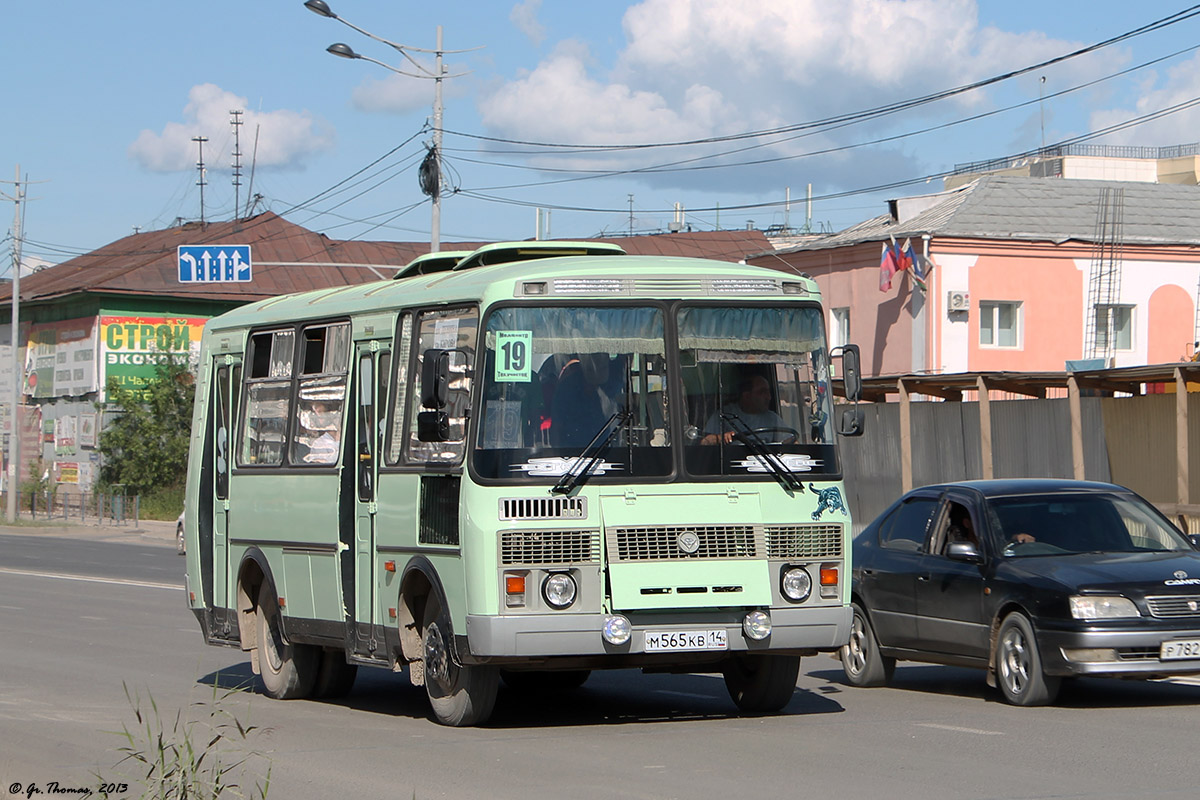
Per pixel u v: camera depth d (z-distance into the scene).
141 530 75.06
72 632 28.66
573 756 14.38
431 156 47.22
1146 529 18.55
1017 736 15.11
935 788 12.39
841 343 56.94
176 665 23.69
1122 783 12.49
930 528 19.39
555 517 15.16
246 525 20.66
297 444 19.45
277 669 19.94
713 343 15.99
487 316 15.48
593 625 15.05
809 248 57.22
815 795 12.18
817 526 15.93
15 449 78.88
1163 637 16.25
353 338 18.30
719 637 15.34
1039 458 40.16
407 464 16.70
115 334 87.62
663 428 15.63
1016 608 17.39
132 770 14.15
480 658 15.03
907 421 41.34
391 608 16.94
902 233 53.03
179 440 82.81
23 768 14.35
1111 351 54.44
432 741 15.53
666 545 15.33
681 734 15.73
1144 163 83.94
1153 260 54.81
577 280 15.74
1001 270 53.19
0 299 98.75
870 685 20.02
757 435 15.91
